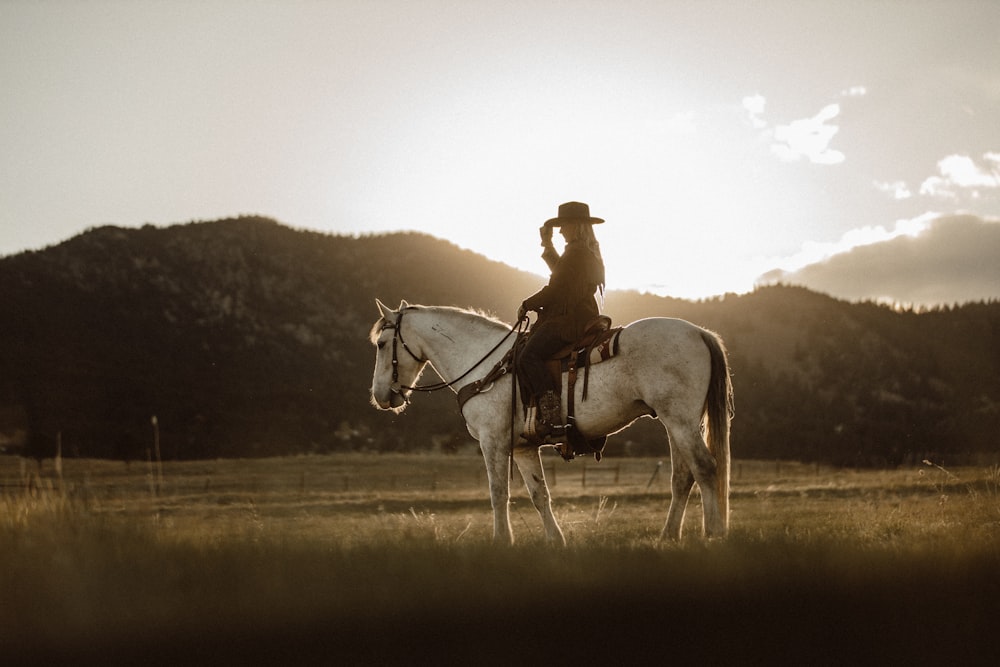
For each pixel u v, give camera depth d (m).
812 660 3.80
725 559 4.51
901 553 4.51
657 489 35.50
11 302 119.44
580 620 3.80
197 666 3.55
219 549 5.04
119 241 148.00
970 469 25.95
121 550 5.09
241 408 107.81
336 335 141.00
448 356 10.09
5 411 91.69
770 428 143.75
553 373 8.82
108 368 110.00
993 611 3.96
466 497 30.45
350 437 102.44
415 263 173.00
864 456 103.50
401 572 4.38
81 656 3.51
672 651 3.79
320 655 3.62
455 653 3.70
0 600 3.96
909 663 3.80
